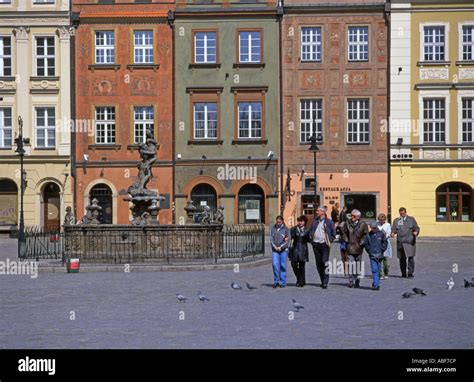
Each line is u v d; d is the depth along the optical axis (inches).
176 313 633.0
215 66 1995.6
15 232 1946.4
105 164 2004.2
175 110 2003.0
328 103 1977.1
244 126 2000.5
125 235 1116.5
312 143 1637.6
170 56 2009.1
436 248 1505.9
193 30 2005.4
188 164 1995.6
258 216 1999.3
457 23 1951.3
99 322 586.6
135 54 2017.7
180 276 959.6
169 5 2009.1
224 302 707.4
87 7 2010.3
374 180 1963.6
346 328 550.0
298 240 839.7
